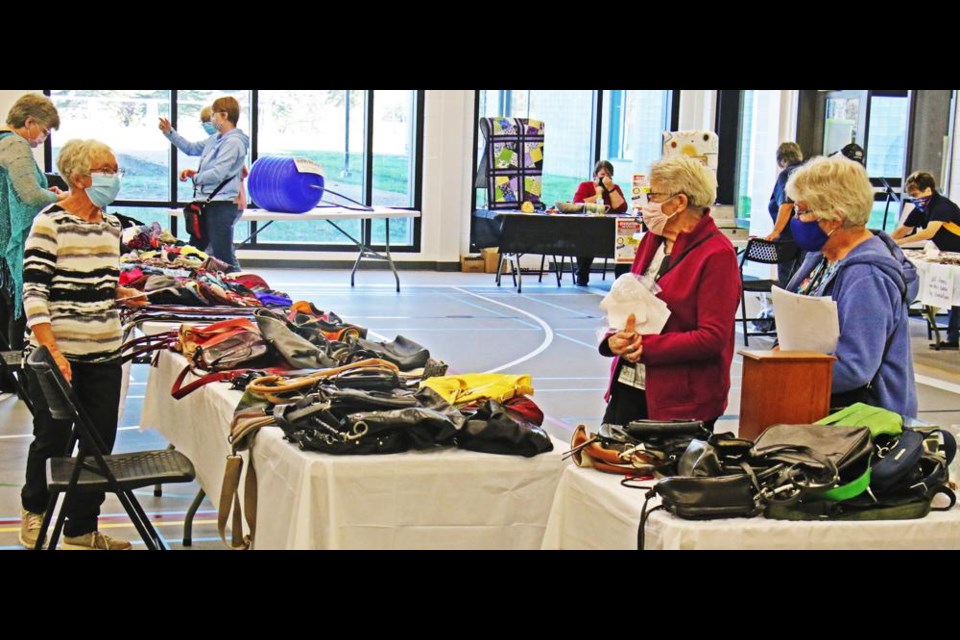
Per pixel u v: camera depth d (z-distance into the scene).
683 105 15.13
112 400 4.11
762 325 10.26
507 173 13.52
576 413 6.77
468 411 3.34
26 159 5.67
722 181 15.22
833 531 2.57
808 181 3.04
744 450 2.72
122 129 14.02
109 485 3.58
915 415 3.10
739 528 2.52
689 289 3.26
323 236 14.66
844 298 3.01
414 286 12.99
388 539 3.07
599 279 14.43
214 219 8.70
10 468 5.33
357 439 3.04
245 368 4.08
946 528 2.62
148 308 5.08
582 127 15.23
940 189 12.58
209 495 3.88
